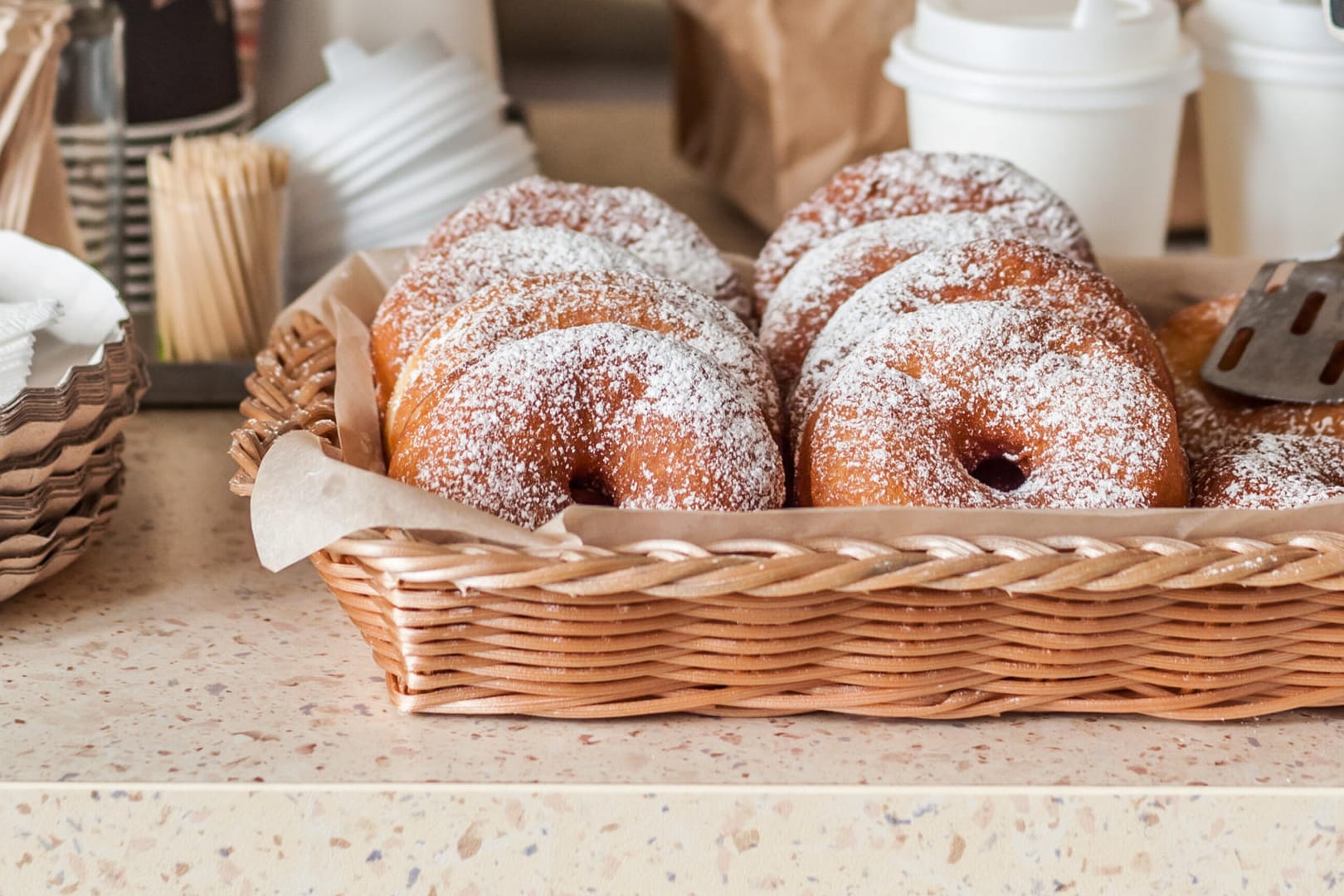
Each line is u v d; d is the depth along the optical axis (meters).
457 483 0.72
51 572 0.76
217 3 0.95
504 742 0.72
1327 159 0.90
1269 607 0.71
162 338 0.89
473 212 0.82
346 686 0.73
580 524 0.71
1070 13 0.90
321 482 0.71
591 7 1.23
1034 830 0.71
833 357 0.77
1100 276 0.78
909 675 0.72
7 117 0.83
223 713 0.72
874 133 0.98
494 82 0.98
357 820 0.70
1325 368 0.78
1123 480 0.73
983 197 0.83
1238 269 0.86
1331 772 0.71
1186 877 0.71
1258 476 0.75
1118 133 0.88
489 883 0.71
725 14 1.00
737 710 0.72
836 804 0.70
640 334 0.74
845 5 0.96
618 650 0.71
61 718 0.72
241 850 0.70
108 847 0.70
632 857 0.71
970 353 0.75
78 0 0.88
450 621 0.71
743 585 0.70
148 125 0.94
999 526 0.71
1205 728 0.72
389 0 0.99
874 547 0.70
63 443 0.75
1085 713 0.73
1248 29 0.90
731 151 1.04
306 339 0.80
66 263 0.79
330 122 0.93
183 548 0.79
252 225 0.87
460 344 0.75
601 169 1.10
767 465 0.73
